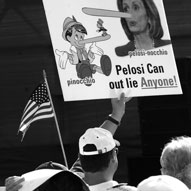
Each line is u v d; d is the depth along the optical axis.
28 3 22.33
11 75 22.64
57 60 11.16
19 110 22.69
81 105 22.39
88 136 8.81
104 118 22.28
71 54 11.12
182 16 21.50
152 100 18.97
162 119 18.95
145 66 11.08
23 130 13.03
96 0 11.07
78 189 6.57
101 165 8.69
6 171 22.73
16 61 22.56
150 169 18.39
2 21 22.50
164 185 7.02
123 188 8.62
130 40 11.07
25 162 22.64
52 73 22.34
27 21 22.38
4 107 22.81
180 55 21.55
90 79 11.11
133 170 18.48
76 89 11.16
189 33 21.47
